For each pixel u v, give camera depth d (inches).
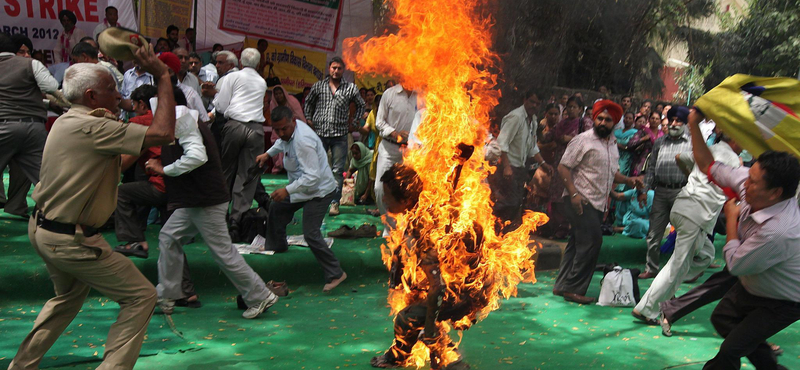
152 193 193.2
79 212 118.6
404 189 129.3
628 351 168.2
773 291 122.1
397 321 141.9
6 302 183.5
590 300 212.8
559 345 171.3
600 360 160.6
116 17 357.7
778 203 118.7
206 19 397.1
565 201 215.8
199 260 207.8
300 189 202.4
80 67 120.1
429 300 127.8
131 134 116.6
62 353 149.9
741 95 127.3
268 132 411.5
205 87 276.8
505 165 255.3
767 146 125.3
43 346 128.8
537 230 281.6
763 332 124.2
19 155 221.0
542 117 332.5
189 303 193.6
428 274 128.0
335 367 148.9
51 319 129.3
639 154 316.2
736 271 122.1
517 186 260.8
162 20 386.9
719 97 128.6
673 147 243.9
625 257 282.0
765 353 133.3
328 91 305.1
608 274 214.2
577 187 208.5
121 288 125.0
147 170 173.9
